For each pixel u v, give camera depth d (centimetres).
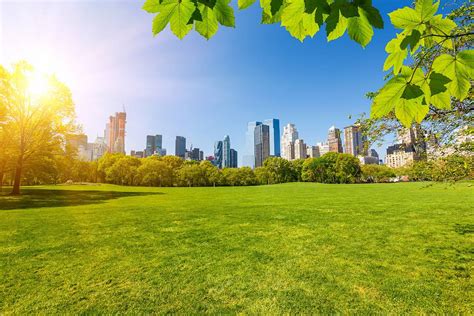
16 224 1134
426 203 1833
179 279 523
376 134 601
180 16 102
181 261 632
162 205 1942
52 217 1334
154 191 4122
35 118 2623
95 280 521
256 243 796
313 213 1430
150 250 727
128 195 3120
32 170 2947
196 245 779
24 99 2516
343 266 585
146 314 397
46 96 2591
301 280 512
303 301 430
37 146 2620
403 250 693
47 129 2644
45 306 420
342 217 1275
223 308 412
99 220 1241
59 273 558
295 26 107
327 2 90
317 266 588
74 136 2872
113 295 457
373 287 475
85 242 820
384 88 97
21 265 609
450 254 647
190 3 98
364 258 636
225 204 1998
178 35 107
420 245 738
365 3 89
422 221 1134
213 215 1403
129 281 515
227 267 589
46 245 786
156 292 468
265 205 1878
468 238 807
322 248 730
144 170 7112
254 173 8381
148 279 524
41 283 508
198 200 2397
